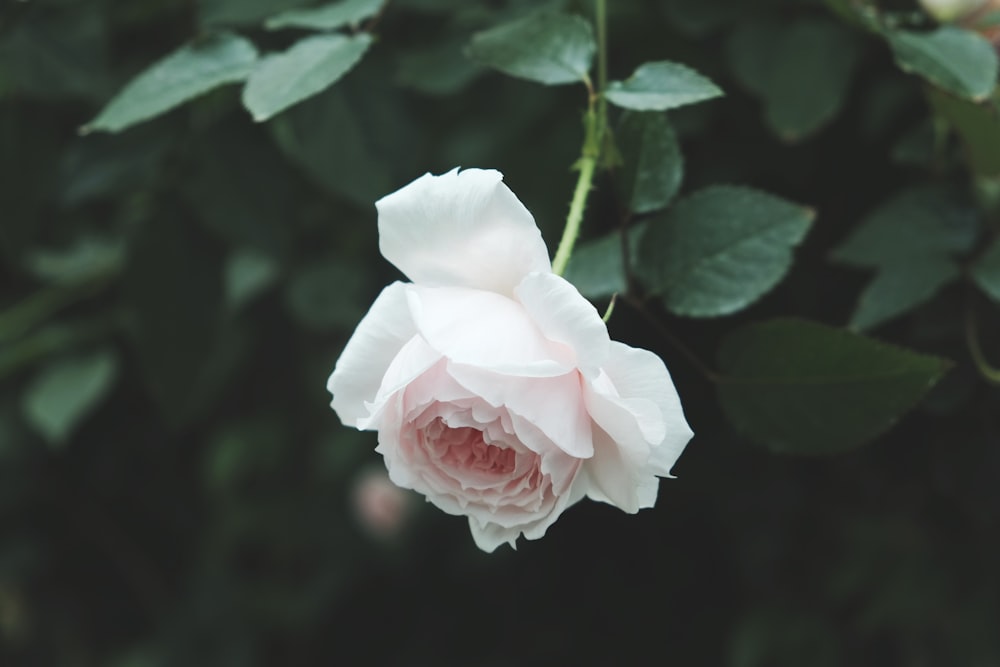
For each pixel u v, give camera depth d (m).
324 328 0.73
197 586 1.03
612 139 0.50
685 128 0.60
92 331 0.69
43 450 0.81
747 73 0.58
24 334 0.71
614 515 0.77
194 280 0.63
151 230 0.62
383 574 1.02
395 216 0.46
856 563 0.68
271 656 1.06
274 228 0.62
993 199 0.55
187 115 0.62
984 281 0.54
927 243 0.55
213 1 0.58
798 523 0.69
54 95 0.61
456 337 0.45
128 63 0.66
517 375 0.44
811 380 0.50
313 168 0.59
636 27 0.61
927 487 0.62
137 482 0.88
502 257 0.46
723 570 0.77
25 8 0.61
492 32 0.52
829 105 0.57
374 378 0.47
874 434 0.50
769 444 0.51
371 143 0.60
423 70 0.60
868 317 0.55
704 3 0.59
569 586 0.84
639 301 0.51
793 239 0.50
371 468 0.99
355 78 0.60
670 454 0.45
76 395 0.67
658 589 0.80
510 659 0.91
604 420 0.45
